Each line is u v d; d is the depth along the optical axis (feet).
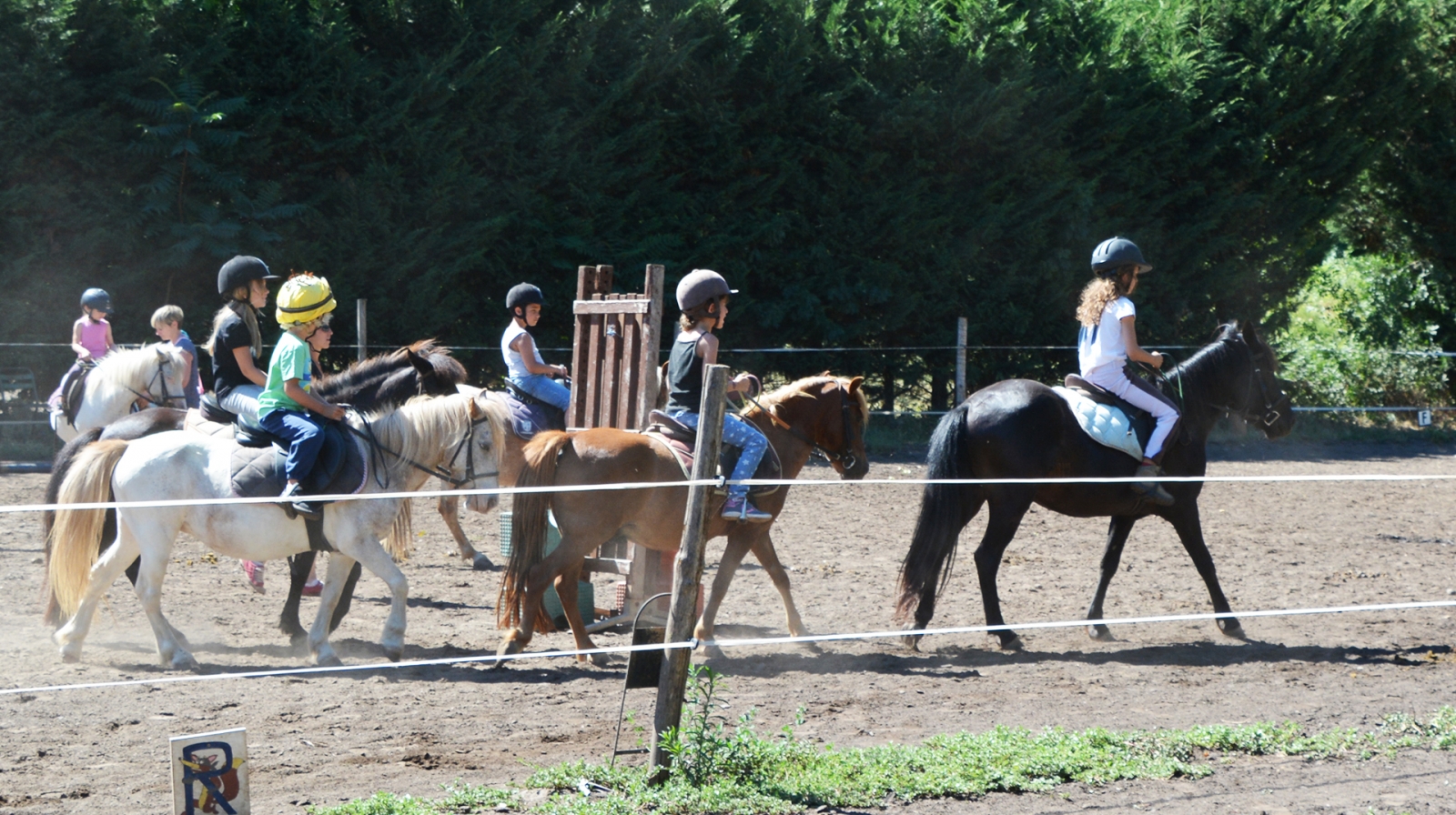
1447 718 21.25
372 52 65.21
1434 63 88.43
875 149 73.10
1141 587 35.06
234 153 60.29
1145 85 77.36
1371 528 47.44
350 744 19.49
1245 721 21.42
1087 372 28.58
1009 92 71.56
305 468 23.90
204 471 24.59
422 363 28.71
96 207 58.03
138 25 58.18
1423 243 92.84
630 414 30.14
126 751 18.93
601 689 23.26
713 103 69.00
